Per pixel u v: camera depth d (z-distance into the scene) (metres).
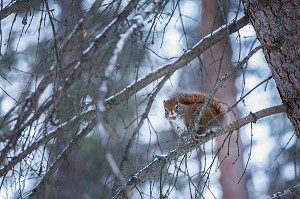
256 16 9.30
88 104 7.87
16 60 18.12
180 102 11.20
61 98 7.67
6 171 8.39
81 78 7.62
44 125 8.08
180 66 9.57
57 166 8.38
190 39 21.11
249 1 9.37
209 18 20.78
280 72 9.25
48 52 8.45
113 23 7.86
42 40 17.64
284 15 9.05
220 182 21.58
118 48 6.62
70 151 8.44
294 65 9.07
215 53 19.73
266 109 9.14
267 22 9.17
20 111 8.52
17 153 8.85
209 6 20.80
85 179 18.66
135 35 7.26
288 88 9.23
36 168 8.82
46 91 9.49
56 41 7.92
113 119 18.52
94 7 8.54
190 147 8.50
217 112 10.36
